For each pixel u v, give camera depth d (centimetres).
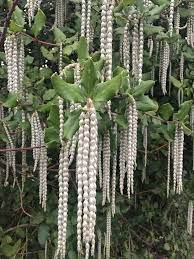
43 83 62
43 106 53
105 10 40
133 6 49
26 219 70
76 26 64
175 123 52
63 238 36
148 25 51
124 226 80
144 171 69
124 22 50
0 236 67
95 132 30
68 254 62
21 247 69
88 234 30
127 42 50
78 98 32
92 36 58
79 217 30
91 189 30
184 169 80
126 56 50
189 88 70
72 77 38
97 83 32
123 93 45
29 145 65
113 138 46
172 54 70
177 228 89
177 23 62
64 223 36
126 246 79
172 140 54
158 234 87
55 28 58
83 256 62
